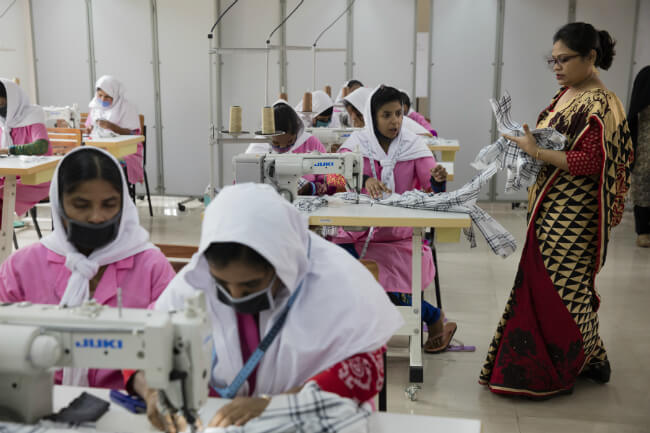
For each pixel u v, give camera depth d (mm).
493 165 2783
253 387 1309
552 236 2680
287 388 1277
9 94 4562
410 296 3229
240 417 1151
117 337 1090
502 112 2707
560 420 2662
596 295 2756
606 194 2574
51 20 7574
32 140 4676
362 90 4828
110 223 1588
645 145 5312
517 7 7008
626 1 6840
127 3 7395
